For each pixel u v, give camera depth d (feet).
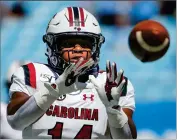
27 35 97.45
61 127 38.55
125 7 98.43
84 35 39.55
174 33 97.40
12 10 98.53
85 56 39.42
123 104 39.78
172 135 91.50
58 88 36.32
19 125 37.91
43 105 36.70
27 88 38.88
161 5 99.81
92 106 39.09
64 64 39.50
